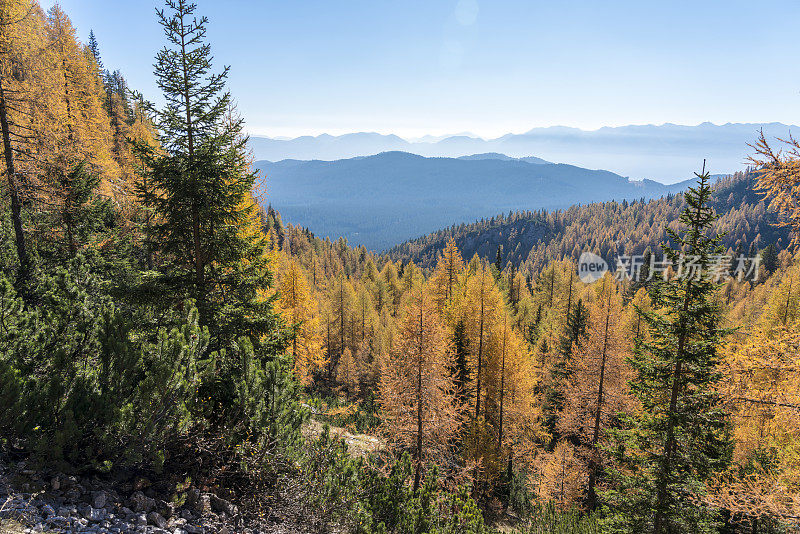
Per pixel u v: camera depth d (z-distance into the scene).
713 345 11.41
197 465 8.38
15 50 17.02
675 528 11.80
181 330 8.37
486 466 24.11
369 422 28.59
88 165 21.19
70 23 30.95
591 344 24.53
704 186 11.40
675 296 11.69
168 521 6.84
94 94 34.00
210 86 11.12
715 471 11.52
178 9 10.66
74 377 7.30
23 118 17.45
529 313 55.97
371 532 9.01
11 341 7.62
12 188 16.36
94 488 6.73
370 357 47.88
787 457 12.23
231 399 8.77
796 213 7.14
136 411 6.98
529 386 27.77
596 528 15.60
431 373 19.47
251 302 11.80
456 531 10.67
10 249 15.48
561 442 30.05
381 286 64.06
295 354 24.62
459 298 33.91
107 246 22.25
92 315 8.80
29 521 5.48
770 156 7.12
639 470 12.98
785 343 8.28
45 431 6.93
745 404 8.94
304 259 87.94
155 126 11.01
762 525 12.44
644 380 12.75
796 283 35.44
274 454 8.48
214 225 11.79
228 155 11.46
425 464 19.28
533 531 18.86
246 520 7.89
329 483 8.84
